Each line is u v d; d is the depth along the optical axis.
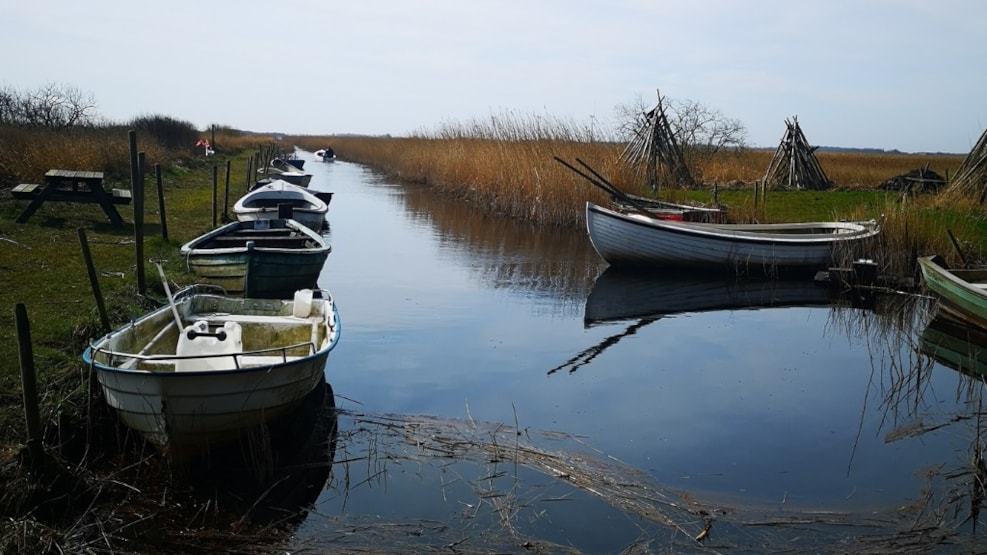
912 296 14.30
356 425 7.73
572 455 7.14
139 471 6.31
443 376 9.42
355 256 18.06
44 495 5.61
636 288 15.18
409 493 6.37
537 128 26.64
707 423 8.10
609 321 12.46
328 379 9.20
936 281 12.34
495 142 29.03
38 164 19.00
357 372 9.49
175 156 32.31
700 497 6.40
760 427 8.02
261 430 6.65
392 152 52.34
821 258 15.98
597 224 16.47
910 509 6.21
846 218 19.14
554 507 6.15
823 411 8.50
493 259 18.06
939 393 9.12
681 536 5.74
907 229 15.65
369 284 14.84
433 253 18.73
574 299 14.05
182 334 7.58
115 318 9.15
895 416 8.34
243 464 6.77
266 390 6.59
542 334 11.53
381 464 6.89
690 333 11.84
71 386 7.03
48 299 9.65
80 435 6.60
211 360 7.46
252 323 8.81
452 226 23.70
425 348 10.60
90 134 25.62
